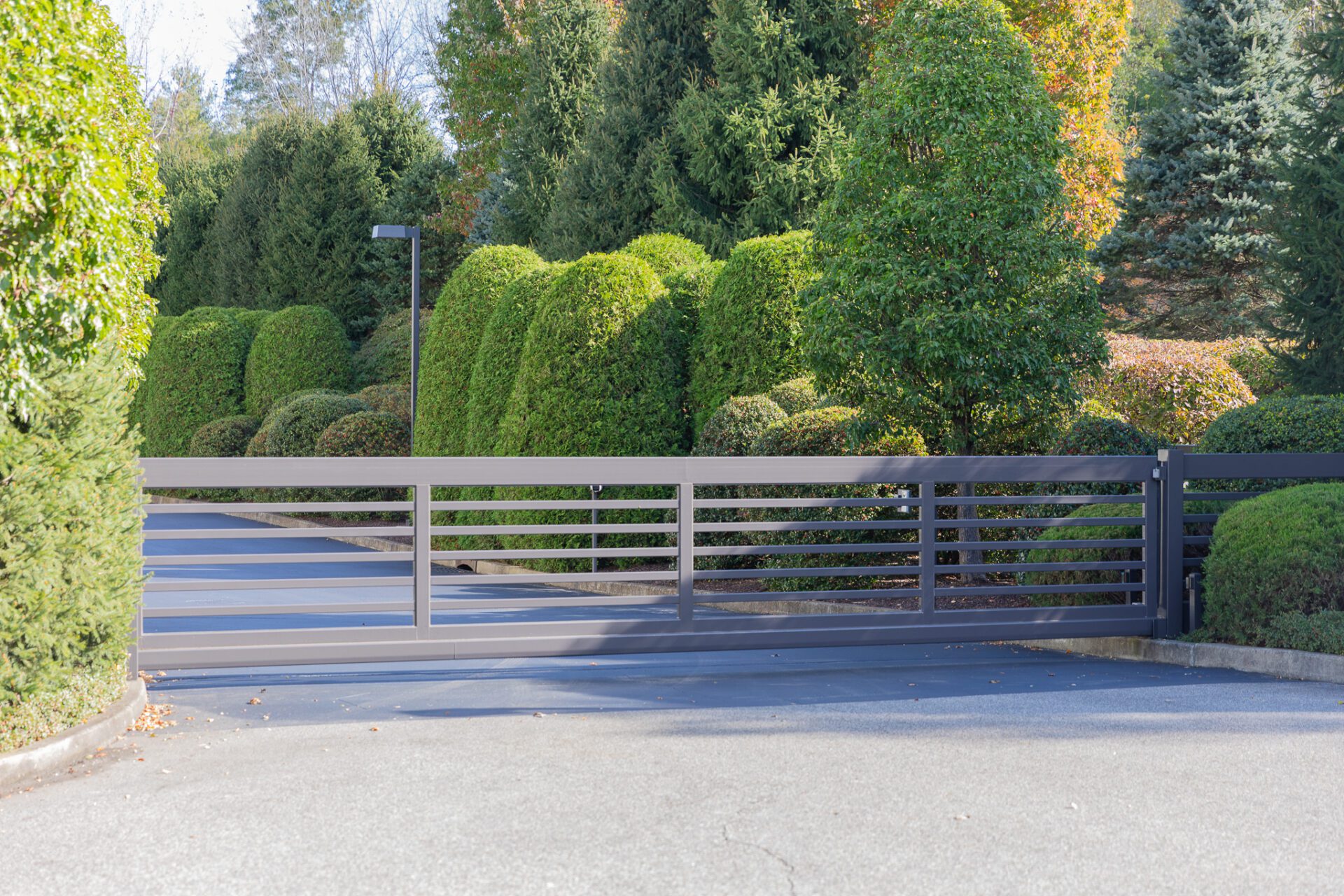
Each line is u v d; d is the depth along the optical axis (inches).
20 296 206.4
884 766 210.4
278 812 183.3
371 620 442.9
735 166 913.5
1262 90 1058.7
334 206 1535.4
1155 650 354.9
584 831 172.1
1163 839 167.5
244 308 1604.3
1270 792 192.2
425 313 1411.2
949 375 450.6
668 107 1031.6
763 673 324.5
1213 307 1087.0
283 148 1622.8
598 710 268.5
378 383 1317.7
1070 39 900.0
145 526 927.7
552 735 239.8
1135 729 242.7
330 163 1542.8
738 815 179.9
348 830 173.6
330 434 925.2
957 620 350.3
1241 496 375.2
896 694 287.4
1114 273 1131.3
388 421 931.3
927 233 445.7
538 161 1306.6
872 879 151.1
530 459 319.6
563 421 617.3
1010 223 451.5
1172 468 361.7
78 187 206.4
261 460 295.7
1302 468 371.6
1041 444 481.7
